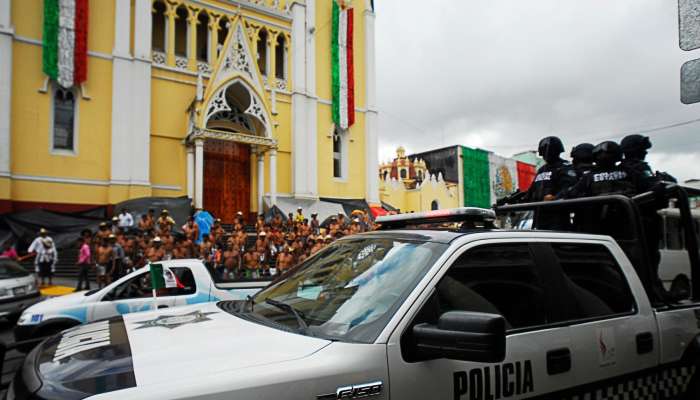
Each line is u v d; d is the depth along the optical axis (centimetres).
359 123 2753
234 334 223
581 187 546
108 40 1944
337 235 1867
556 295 277
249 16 2350
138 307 735
